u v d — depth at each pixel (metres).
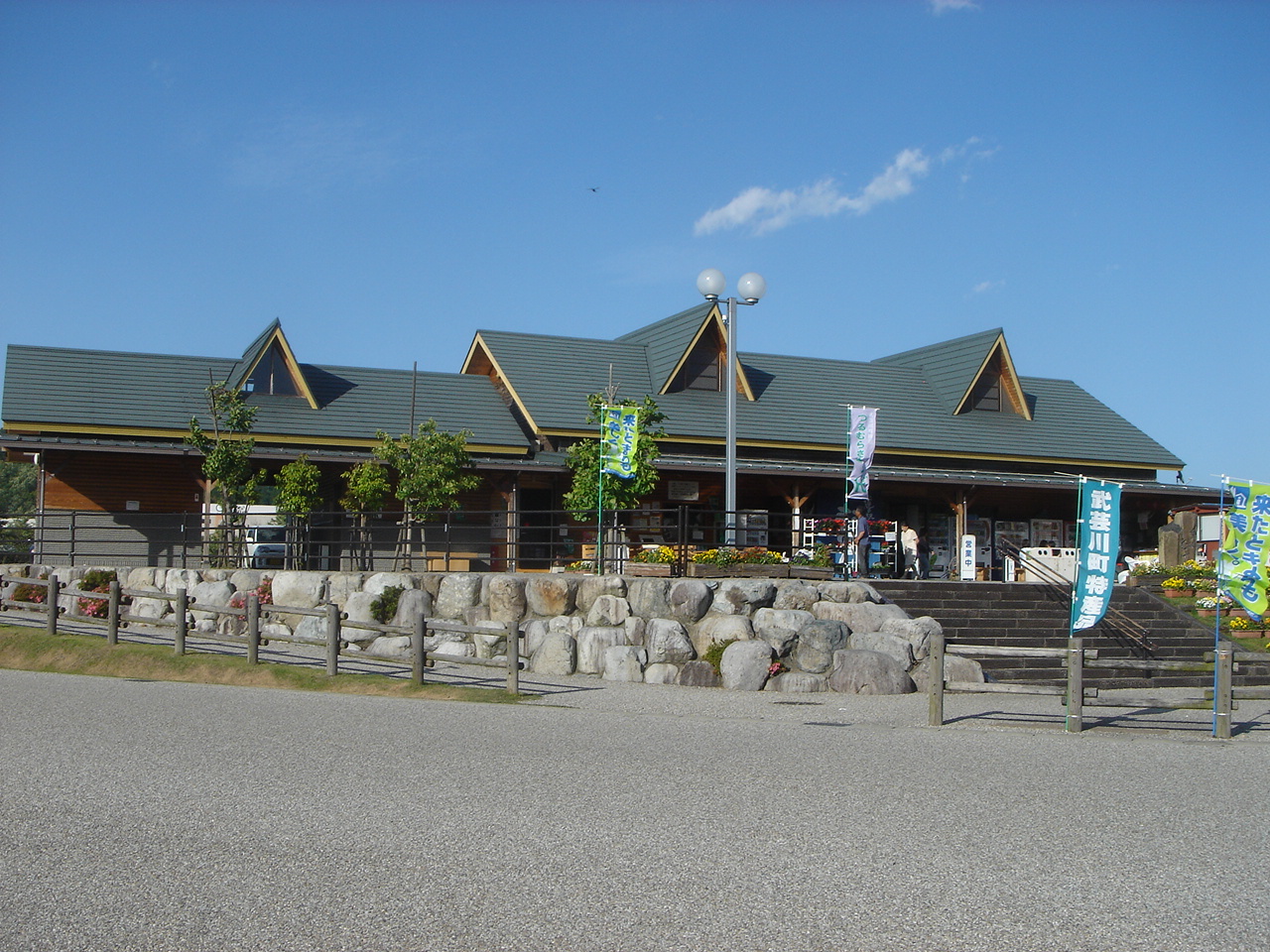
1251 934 6.22
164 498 28.11
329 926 6.21
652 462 26.62
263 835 7.98
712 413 33.12
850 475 24.84
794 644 17.44
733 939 6.06
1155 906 6.64
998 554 34.44
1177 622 22.75
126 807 8.76
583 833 8.08
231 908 6.47
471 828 8.18
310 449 28.94
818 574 19.86
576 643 18.28
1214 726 13.12
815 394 35.84
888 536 26.81
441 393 32.66
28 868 7.21
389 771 10.20
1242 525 15.23
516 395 31.59
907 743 12.27
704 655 17.59
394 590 20.30
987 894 6.81
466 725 13.01
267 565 27.22
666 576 19.86
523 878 7.04
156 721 13.00
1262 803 9.39
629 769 10.42
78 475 27.52
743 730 13.03
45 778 9.77
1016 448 35.41
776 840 7.93
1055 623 21.45
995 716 14.65
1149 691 17.89
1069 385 41.25
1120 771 10.78
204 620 22.09
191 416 26.00
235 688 16.27
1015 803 9.21
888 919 6.37
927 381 38.84
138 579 23.22
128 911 6.42
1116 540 13.60
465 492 30.11
